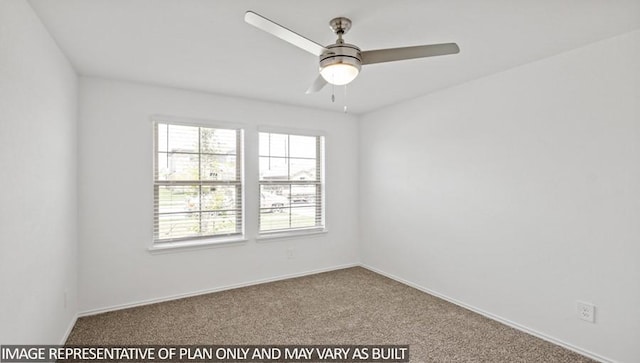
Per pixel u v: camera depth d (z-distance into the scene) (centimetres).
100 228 298
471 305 309
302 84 321
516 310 271
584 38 218
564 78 240
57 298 224
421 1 173
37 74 184
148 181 321
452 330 267
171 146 336
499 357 226
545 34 212
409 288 370
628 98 208
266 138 395
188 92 340
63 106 241
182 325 273
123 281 309
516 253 271
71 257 266
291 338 253
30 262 173
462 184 318
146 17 190
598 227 222
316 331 264
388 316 293
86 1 172
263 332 262
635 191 205
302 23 197
